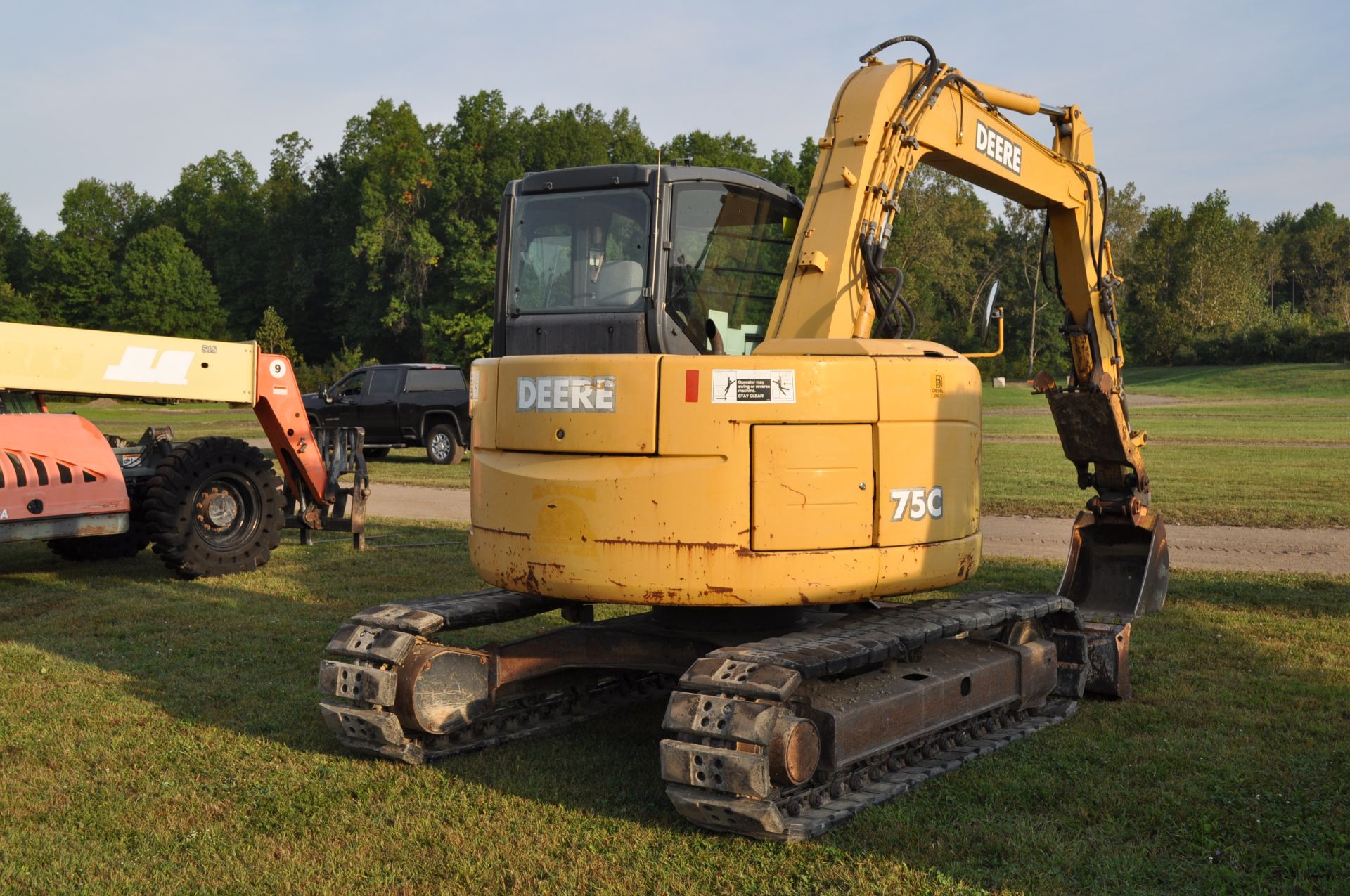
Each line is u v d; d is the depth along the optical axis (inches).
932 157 267.7
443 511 676.7
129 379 444.8
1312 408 1859.0
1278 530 556.1
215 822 199.8
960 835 189.8
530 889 170.4
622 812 202.8
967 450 235.0
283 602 402.0
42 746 240.7
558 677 266.8
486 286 2765.7
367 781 220.2
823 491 207.5
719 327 255.1
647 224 239.3
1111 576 346.6
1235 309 3671.3
